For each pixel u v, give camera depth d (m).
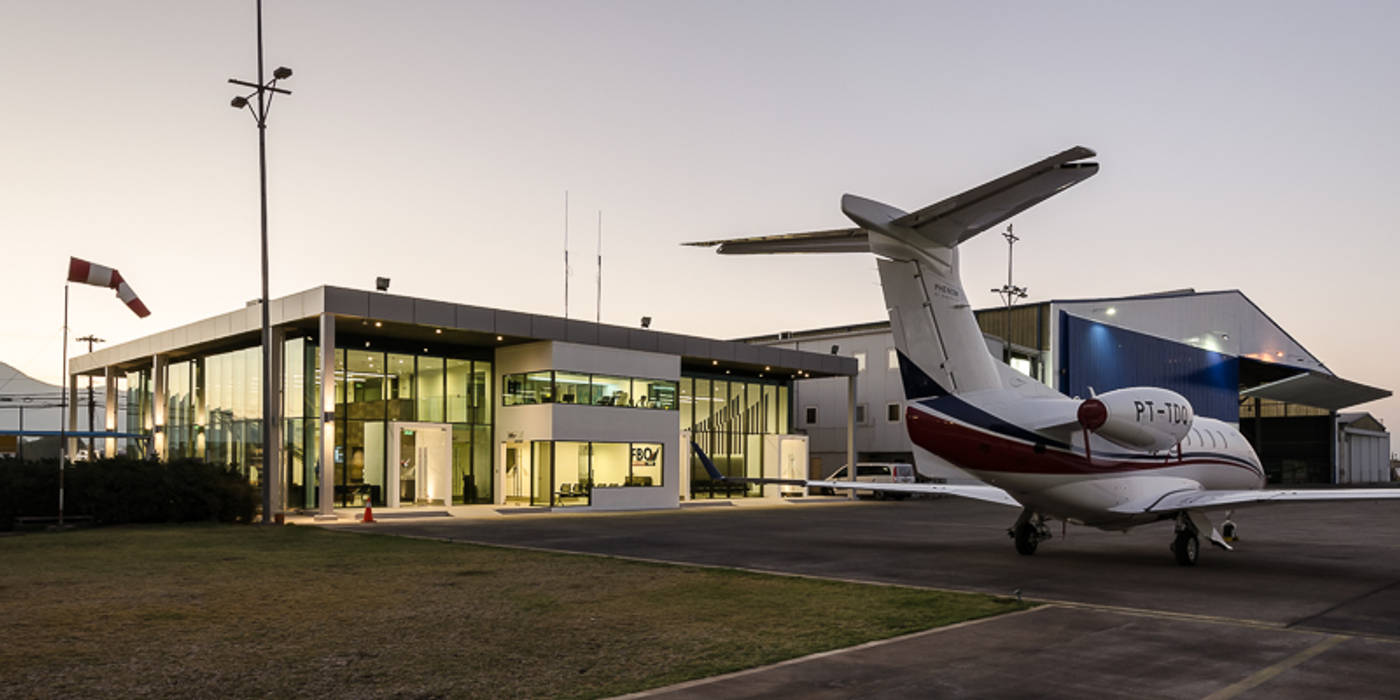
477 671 7.54
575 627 9.48
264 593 11.88
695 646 8.49
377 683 7.16
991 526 24.97
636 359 35.56
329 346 27.91
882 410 49.69
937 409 14.69
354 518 27.66
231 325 31.95
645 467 35.31
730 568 14.66
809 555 16.98
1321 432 76.69
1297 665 7.78
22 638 8.94
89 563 15.27
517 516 29.48
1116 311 60.31
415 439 33.28
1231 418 55.53
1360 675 7.44
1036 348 60.28
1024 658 7.97
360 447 31.77
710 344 38.16
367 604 10.98
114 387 42.84
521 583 12.84
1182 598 11.64
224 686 7.09
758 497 43.06
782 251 13.55
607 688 6.96
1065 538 21.16
